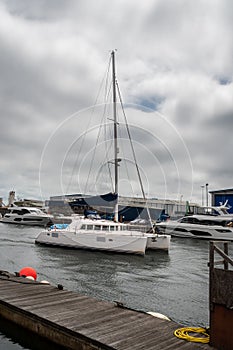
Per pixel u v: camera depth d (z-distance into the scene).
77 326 4.80
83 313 5.38
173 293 9.55
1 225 37.03
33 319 5.27
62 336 4.77
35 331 5.21
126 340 4.36
